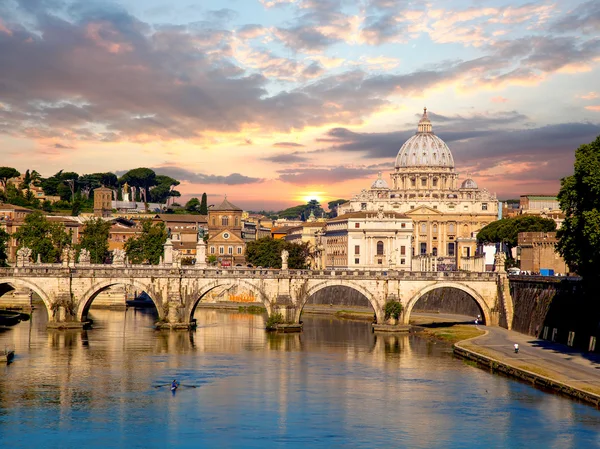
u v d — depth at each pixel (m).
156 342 175.88
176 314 196.75
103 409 118.38
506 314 195.62
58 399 123.44
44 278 192.88
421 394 127.12
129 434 107.38
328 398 125.12
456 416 114.69
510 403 120.62
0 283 192.38
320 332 199.50
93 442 104.19
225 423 112.12
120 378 137.75
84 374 140.38
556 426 109.56
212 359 156.12
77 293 194.75
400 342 181.62
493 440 104.81
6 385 131.62
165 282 197.12
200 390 130.12
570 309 162.62
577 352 152.12
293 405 121.12
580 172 141.88
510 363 142.00
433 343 179.75
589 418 112.75
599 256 134.38
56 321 193.00
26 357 155.00
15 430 108.62
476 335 186.62
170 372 143.00
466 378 138.38
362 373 143.38
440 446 102.62
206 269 198.38
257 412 117.50
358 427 110.31
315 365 150.88
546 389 128.38
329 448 102.00
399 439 105.38
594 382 125.75
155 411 117.69
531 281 184.75
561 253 148.12
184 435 107.00
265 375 141.38
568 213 147.38
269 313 199.50
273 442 104.38
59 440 104.94
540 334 174.62
